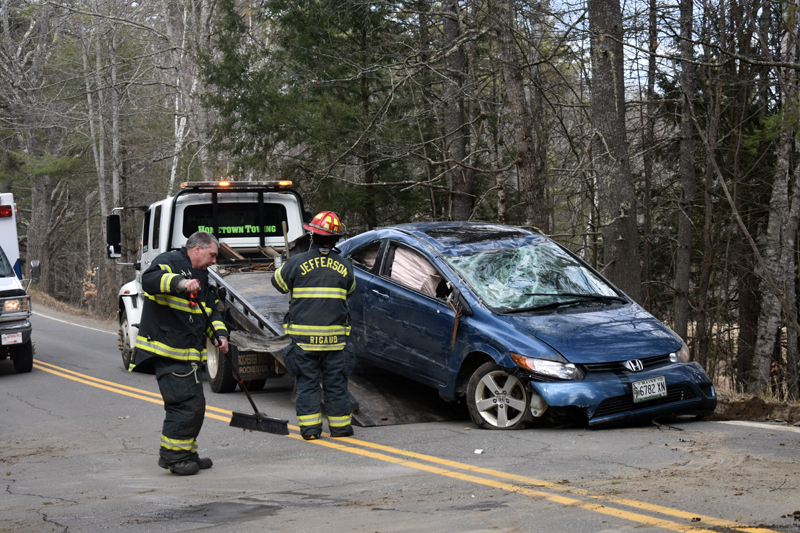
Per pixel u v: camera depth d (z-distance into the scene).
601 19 11.48
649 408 6.28
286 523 3.74
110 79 28.78
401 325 7.47
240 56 19.67
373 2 16.81
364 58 19.25
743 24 14.92
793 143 17.56
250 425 6.41
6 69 31.25
